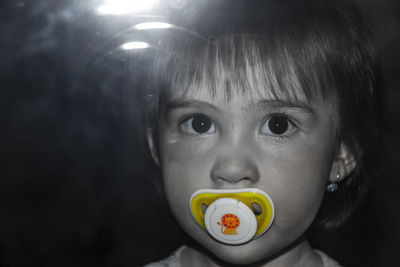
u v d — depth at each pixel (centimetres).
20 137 186
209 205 79
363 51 94
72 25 127
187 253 99
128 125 110
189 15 85
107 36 108
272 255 92
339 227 110
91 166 177
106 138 155
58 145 183
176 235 132
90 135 163
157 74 87
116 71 108
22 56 157
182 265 99
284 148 80
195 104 81
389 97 172
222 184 79
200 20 84
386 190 126
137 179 150
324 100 83
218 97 79
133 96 100
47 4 142
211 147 81
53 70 155
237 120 79
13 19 151
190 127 83
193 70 81
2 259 166
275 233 81
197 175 81
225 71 79
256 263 92
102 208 170
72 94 157
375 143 102
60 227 175
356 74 91
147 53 91
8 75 167
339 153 92
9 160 187
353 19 93
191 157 82
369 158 101
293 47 81
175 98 82
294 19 83
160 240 161
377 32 183
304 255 95
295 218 81
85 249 171
